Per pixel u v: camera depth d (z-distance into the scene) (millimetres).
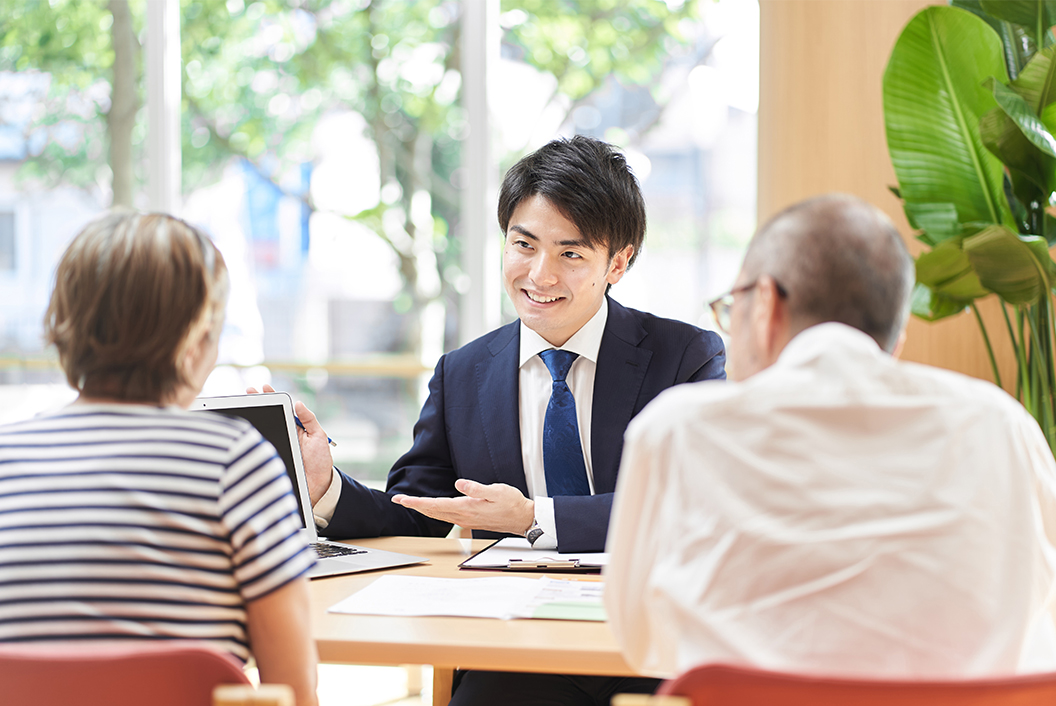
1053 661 856
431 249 3549
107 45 3568
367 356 3562
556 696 1352
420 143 3537
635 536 825
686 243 3418
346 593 1233
